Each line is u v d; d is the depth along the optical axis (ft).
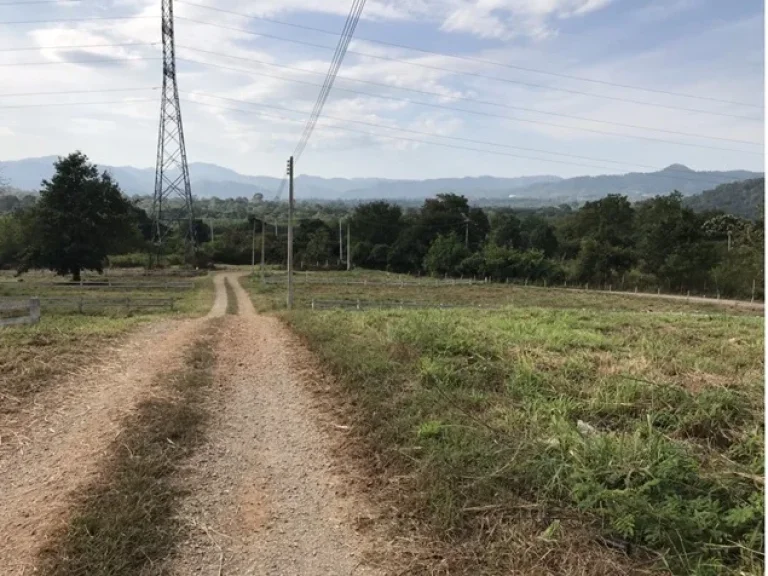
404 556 12.15
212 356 33.40
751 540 10.80
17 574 11.72
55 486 15.78
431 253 217.77
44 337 35.01
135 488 15.08
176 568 11.99
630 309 100.89
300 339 39.52
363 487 15.49
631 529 11.60
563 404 20.95
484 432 17.52
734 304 116.26
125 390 24.89
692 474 13.97
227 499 15.07
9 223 192.34
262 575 11.79
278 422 21.29
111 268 221.46
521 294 134.62
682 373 26.63
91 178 156.25
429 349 30.22
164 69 191.42
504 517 13.10
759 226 137.69
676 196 196.95
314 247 265.95
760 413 19.62
